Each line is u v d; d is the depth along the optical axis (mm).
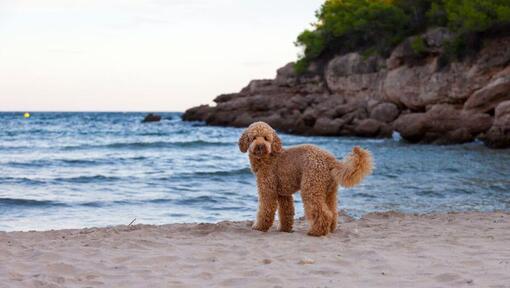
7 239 7434
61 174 19328
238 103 64438
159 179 17859
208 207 12406
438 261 5879
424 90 46875
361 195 13820
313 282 5074
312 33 68250
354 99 58719
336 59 61719
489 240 7309
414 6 59688
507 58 40938
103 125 75688
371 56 57406
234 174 19188
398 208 11914
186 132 55469
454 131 36625
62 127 68812
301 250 6582
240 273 5438
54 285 4980
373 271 5480
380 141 41312
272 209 8086
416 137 38688
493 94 37031
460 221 9336
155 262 5945
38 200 12758
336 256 6207
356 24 59781
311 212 7598
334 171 7457
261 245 6918
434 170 20500
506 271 5348
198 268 5676
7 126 71562
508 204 12523
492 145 32906
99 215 11344
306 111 55219
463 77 43438
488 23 42625
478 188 15227
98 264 5805
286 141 41844
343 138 45344
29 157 27328
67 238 7551
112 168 22094
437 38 46969
